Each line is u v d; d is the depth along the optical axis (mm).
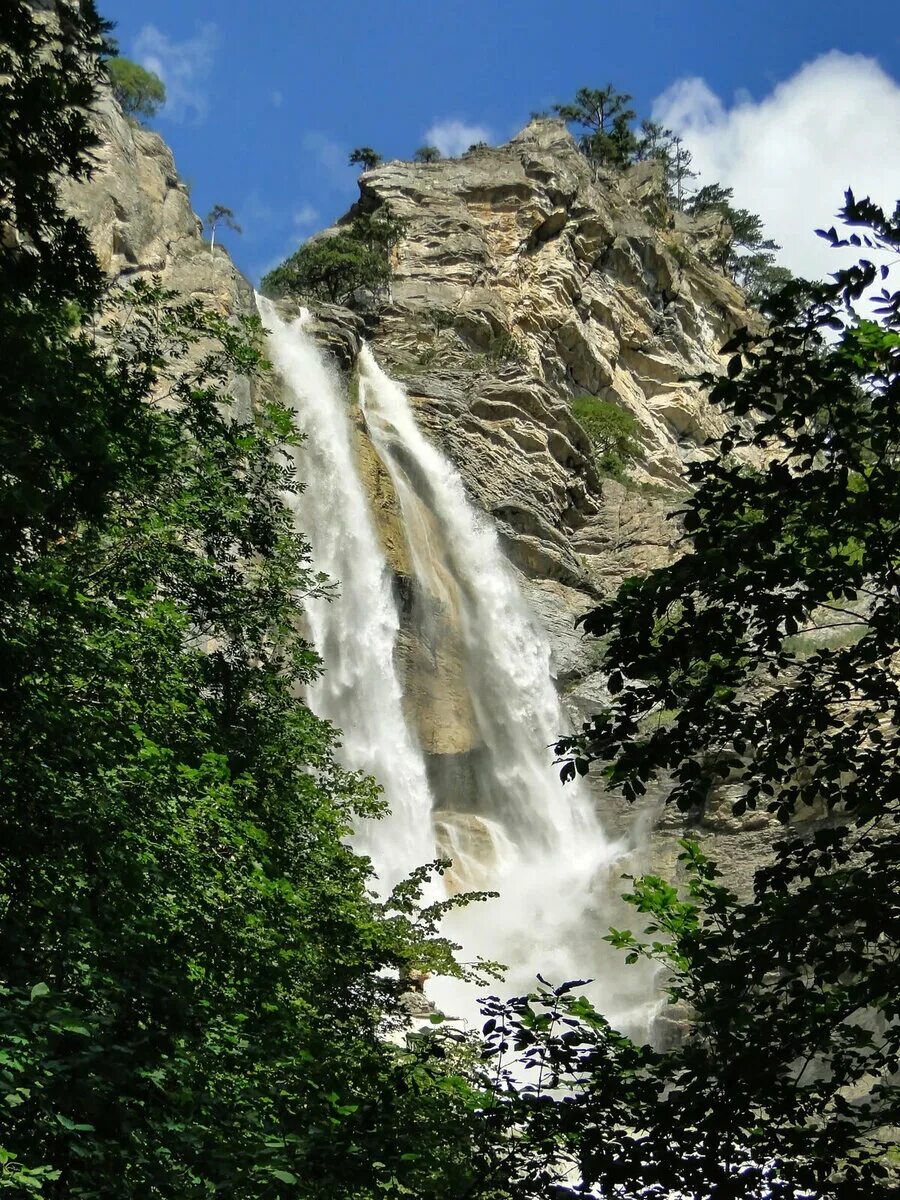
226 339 23844
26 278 15977
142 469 18859
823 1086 11938
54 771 13375
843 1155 11633
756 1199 11516
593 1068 12156
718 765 13523
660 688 13461
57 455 13664
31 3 26734
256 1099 11438
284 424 23875
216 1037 12180
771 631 13258
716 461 13469
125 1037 11008
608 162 123625
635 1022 46562
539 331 95062
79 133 16562
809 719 13438
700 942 13219
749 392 13289
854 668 13430
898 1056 12109
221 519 21484
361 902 22844
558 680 68500
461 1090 12602
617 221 110875
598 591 75375
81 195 50062
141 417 18281
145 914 13289
